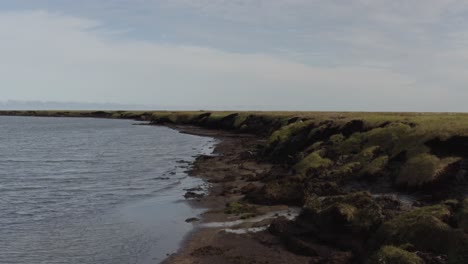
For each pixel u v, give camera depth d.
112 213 29.92
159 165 56.06
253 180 40.84
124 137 106.88
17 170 52.28
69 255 21.27
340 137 44.19
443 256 17.31
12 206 32.34
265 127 94.44
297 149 50.59
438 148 31.00
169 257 20.69
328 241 21.55
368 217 21.47
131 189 38.97
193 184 40.59
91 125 169.25
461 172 27.41
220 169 49.03
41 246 22.72
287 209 28.91
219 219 27.25
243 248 21.58
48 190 38.84
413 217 19.83
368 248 19.77
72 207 31.94
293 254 20.67
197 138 99.88
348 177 33.38
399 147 33.91
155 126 155.25
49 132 127.75
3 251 21.89
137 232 25.05
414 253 17.33
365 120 45.00
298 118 74.62
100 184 41.88
